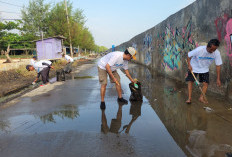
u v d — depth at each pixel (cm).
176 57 671
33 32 2977
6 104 446
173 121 296
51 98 490
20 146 232
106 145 227
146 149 214
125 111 358
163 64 854
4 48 3228
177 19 651
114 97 469
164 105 382
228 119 288
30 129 287
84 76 923
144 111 353
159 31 908
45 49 1875
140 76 834
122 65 388
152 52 1077
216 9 403
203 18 462
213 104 364
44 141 243
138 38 1564
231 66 361
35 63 706
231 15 351
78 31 2769
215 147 211
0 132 279
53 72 1125
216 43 309
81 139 246
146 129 271
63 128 286
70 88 619
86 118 327
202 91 356
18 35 3403
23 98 502
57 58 1909
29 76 973
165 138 240
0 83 775
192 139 233
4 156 210
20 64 1214
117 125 290
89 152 212
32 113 369
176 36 666
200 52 341
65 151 216
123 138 245
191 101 396
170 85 585
